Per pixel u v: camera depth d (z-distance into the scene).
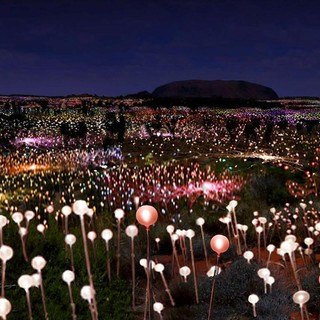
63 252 6.82
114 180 13.12
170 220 9.94
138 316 5.49
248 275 5.81
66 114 44.06
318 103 71.56
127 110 51.22
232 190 12.66
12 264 6.16
